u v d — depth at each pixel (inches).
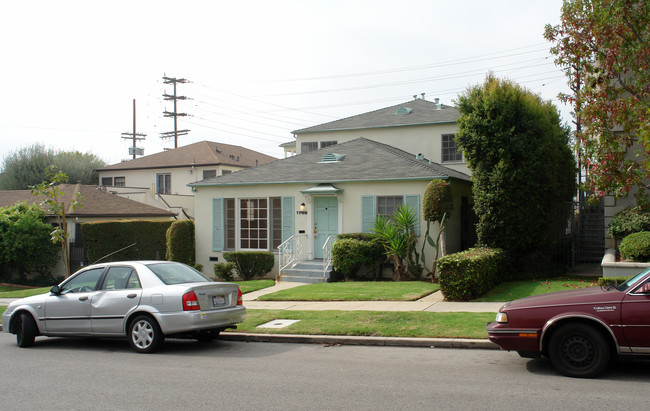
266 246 807.7
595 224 737.6
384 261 706.2
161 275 385.1
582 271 665.6
